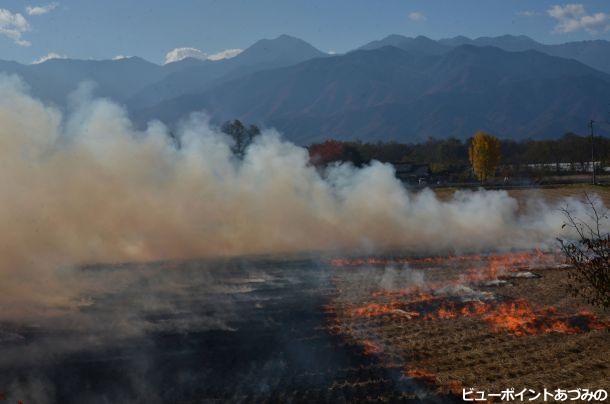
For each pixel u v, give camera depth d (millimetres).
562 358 14398
